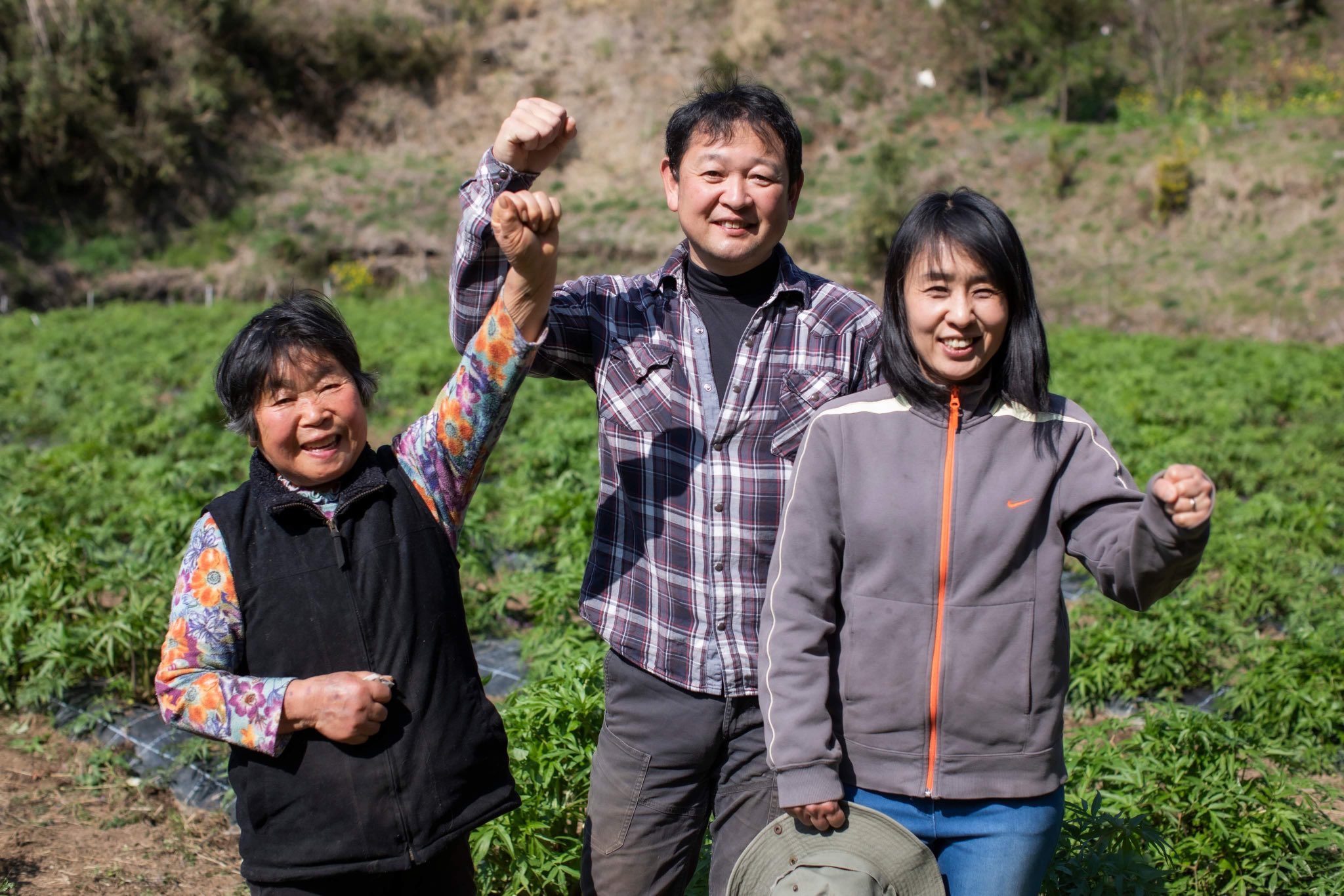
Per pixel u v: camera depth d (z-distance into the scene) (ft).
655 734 8.85
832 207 118.62
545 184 129.39
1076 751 15.97
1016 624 7.69
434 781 7.73
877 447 7.93
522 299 8.00
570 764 12.12
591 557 9.21
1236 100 126.41
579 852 11.89
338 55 138.21
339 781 7.56
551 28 147.02
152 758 16.65
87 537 23.49
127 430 41.65
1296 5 141.49
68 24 116.78
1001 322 7.54
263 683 7.43
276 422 7.61
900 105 135.54
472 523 24.44
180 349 66.28
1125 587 7.18
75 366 58.49
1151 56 135.33
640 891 9.30
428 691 7.84
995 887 7.67
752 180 8.52
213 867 14.12
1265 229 104.42
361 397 8.01
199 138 123.65
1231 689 18.38
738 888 8.18
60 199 115.03
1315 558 24.89
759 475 8.68
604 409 9.05
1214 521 27.66
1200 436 40.60
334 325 7.89
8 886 13.07
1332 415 46.32
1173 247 105.91
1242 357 68.13
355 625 7.75
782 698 7.74
